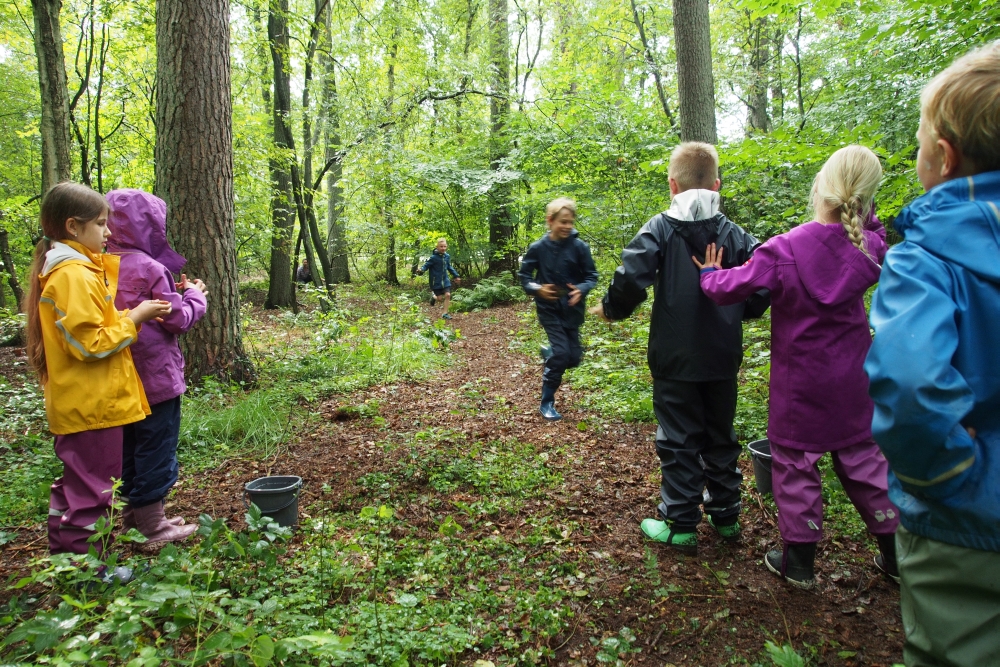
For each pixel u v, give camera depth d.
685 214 2.66
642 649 2.20
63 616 1.79
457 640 2.17
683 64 7.11
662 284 2.74
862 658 2.09
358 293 15.56
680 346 2.68
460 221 16.52
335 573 2.56
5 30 11.66
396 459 4.09
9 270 10.51
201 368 5.74
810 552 2.46
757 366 5.27
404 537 3.04
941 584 1.10
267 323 11.19
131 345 2.80
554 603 2.46
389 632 2.18
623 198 9.79
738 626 2.30
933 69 5.58
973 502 1.04
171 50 5.63
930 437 1.01
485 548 2.89
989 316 1.08
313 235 11.69
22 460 4.10
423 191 14.66
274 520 2.98
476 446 4.21
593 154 10.57
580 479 3.70
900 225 1.28
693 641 2.23
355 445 4.42
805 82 13.52
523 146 12.55
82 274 2.37
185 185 5.68
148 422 2.87
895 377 1.04
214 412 4.84
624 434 4.49
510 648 2.20
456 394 5.78
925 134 1.26
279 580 2.55
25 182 15.20
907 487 1.12
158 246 2.93
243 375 5.93
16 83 13.80
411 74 12.14
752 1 5.89
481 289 13.92
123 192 2.84
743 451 3.91
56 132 6.52
